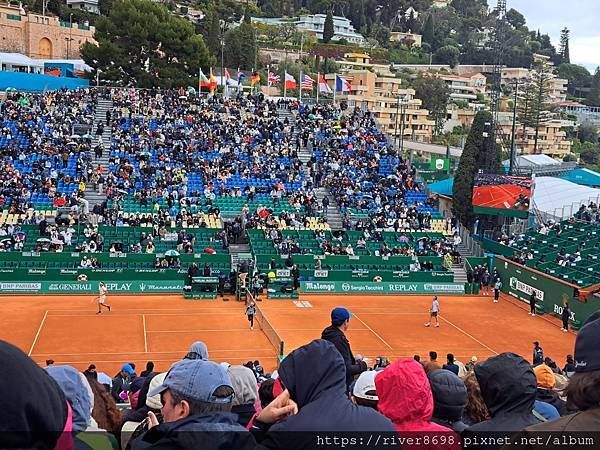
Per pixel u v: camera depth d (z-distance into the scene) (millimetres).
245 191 65938
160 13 111188
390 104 163125
